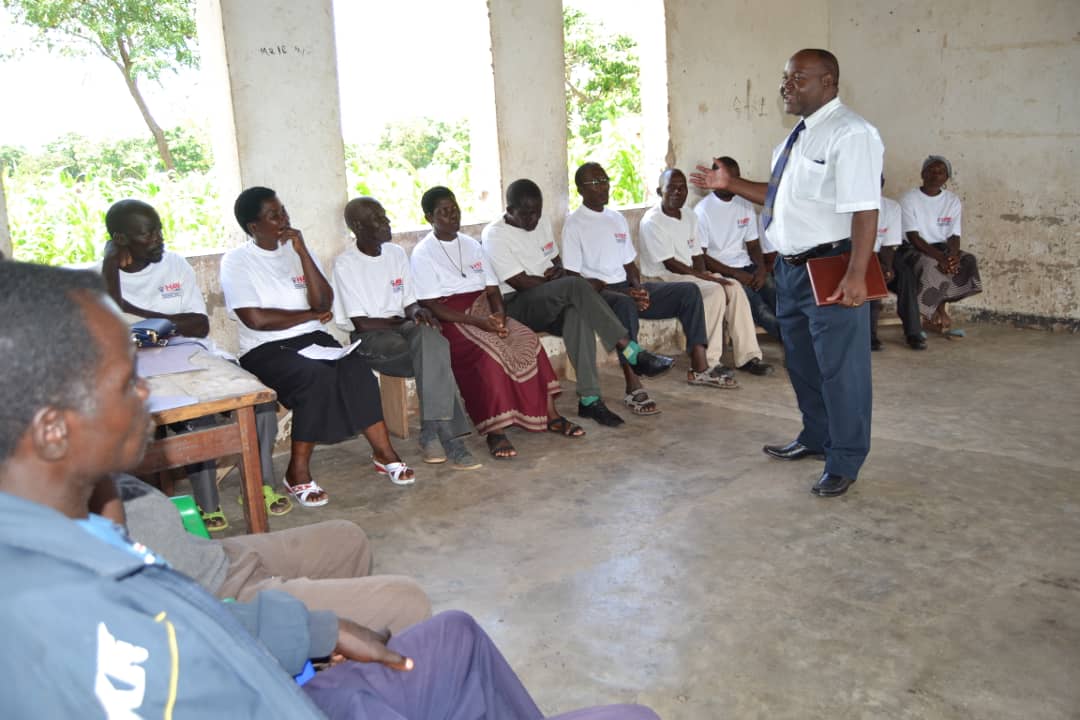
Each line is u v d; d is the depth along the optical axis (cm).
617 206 557
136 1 820
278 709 100
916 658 238
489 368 399
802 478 366
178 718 92
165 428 310
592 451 407
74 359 89
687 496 352
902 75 655
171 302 354
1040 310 621
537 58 499
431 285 415
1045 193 607
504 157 494
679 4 556
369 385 370
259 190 363
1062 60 585
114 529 105
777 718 216
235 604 138
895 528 317
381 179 635
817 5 664
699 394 490
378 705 134
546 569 297
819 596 272
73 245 503
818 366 367
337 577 205
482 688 156
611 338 435
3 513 87
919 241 576
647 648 248
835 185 327
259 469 280
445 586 288
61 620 86
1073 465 369
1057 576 279
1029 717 212
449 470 391
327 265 433
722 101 594
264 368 360
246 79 394
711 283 512
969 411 443
